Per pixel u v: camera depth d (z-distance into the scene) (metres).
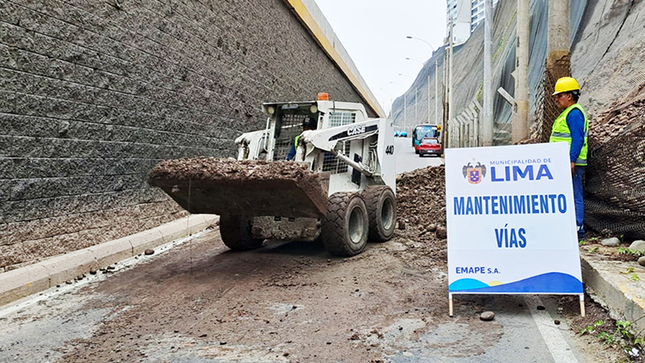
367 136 7.77
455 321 4.16
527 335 3.76
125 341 3.97
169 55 9.14
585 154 5.55
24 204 5.96
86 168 7.01
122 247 7.20
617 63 13.45
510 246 4.32
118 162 7.71
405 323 4.14
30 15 6.02
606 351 3.35
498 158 4.52
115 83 7.61
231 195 6.01
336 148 7.05
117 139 7.68
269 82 14.65
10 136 5.77
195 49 10.12
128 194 7.98
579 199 5.60
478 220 4.45
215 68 11.04
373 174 7.92
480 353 3.46
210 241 8.51
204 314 4.57
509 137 20.80
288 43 16.56
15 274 5.41
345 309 4.56
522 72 13.10
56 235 6.43
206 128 10.60
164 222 9.09
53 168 6.41
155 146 8.71
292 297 5.00
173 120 9.29
